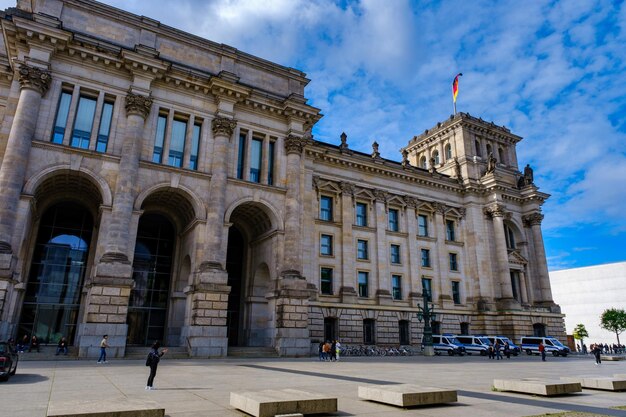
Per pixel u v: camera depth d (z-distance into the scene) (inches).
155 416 416.2
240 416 492.7
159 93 1771.7
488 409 548.7
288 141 1998.0
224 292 1616.6
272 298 1822.1
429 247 2719.0
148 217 2012.8
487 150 3280.0
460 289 2768.2
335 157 2471.7
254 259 2095.2
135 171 1615.4
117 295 1445.6
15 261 1380.4
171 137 1779.0
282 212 1921.8
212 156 1815.9
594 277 5753.0
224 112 1850.4
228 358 1540.4
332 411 506.9
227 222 1760.6
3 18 1510.8
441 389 594.2
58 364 1156.5
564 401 620.1
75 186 1713.8
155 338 1894.7
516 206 3075.8
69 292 1791.3
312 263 2237.9
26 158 1453.0
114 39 1749.5
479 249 2832.2
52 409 400.8
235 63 2021.4
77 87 1616.6
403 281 2551.7
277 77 2124.8
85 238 1877.5
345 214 2439.7
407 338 2433.6
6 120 1534.2
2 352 783.1
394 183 2704.2
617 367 1478.8
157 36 1850.4
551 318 2834.6
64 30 1561.3
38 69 1513.3
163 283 1972.2
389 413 518.6
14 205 1392.7
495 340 2130.9
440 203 2832.2
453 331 2596.0
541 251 3002.0
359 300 2359.7
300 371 1091.3
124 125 1662.2
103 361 1253.7
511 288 2763.3
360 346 2162.9
